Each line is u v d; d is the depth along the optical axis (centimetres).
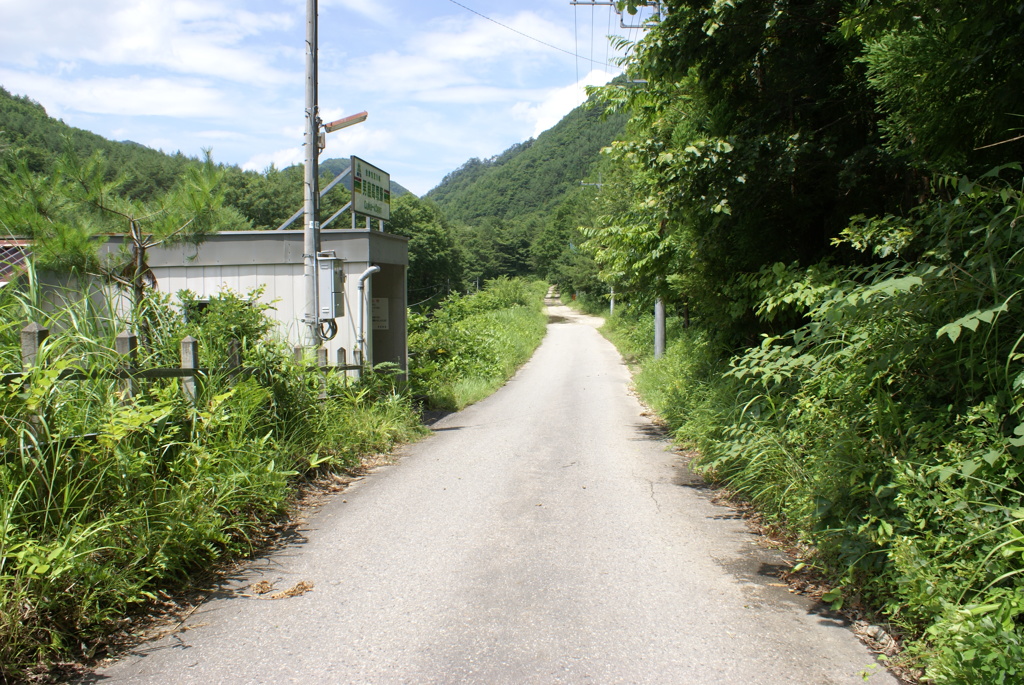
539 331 3859
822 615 369
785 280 644
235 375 616
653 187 848
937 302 397
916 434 411
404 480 684
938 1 437
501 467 748
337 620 359
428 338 1638
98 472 404
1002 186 423
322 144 912
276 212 4644
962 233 402
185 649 328
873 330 453
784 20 733
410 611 370
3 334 448
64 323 510
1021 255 363
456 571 431
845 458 448
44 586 329
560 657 318
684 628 350
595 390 1630
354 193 1149
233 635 342
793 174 726
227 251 1066
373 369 992
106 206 671
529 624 354
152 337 603
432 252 7269
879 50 494
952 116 461
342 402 826
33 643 312
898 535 367
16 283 488
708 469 691
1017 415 363
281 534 509
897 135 554
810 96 798
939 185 498
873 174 726
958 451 364
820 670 308
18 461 372
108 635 341
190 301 709
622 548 477
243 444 546
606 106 1024
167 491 448
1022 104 420
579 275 5603
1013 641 272
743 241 785
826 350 538
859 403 475
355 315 1070
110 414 417
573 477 700
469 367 1745
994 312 342
